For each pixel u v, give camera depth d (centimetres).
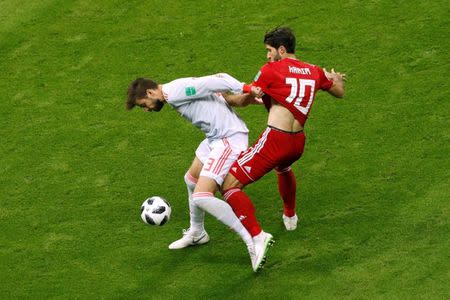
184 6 4031
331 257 2702
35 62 3841
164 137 3347
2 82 3753
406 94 3356
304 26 3800
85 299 2673
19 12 4150
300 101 2586
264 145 2608
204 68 3659
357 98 3384
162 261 2794
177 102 2628
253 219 2636
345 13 3838
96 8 4103
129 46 3847
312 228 2839
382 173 3012
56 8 4131
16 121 3522
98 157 3288
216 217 2639
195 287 2672
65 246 2894
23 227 2994
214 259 2781
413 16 3750
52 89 3672
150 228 2942
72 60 3819
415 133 3164
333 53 3631
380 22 3753
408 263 2623
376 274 2606
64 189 3150
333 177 3042
